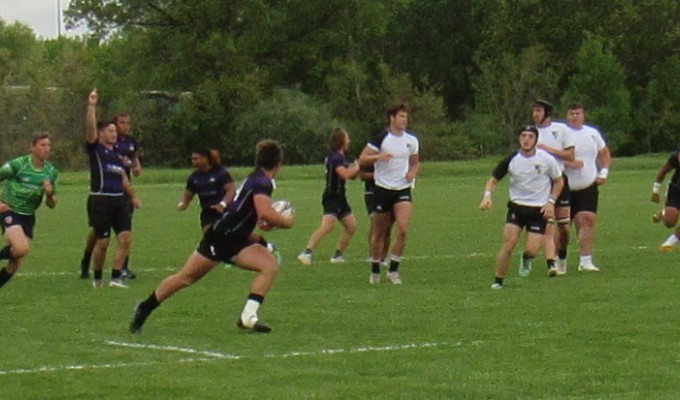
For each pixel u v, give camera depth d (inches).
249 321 1338.6
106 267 2111.2
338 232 2773.1
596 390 1029.8
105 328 1386.6
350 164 2097.7
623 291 1651.1
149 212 3467.0
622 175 5329.7
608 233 2610.7
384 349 1229.1
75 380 1077.1
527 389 1035.3
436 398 1004.6
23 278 1921.8
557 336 1295.5
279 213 1293.1
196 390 1033.5
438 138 7819.9
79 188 4904.0
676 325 1358.3
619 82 7805.1
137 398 1005.2
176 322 1422.2
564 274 1878.7
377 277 1815.9
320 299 1620.3
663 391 1023.6
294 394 1015.0
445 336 1310.3
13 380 1079.0
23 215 1654.8
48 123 7623.0
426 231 2716.5
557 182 1739.7
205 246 1326.3
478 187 4611.2
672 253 2177.7
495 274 1806.1
